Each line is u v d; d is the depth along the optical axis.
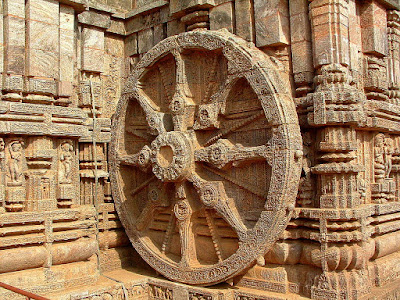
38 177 8.08
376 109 8.48
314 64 7.78
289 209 7.07
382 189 8.66
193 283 7.99
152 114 8.84
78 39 10.31
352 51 8.12
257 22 8.27
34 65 8.24
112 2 10.98
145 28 10.72
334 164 7.37
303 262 7.65
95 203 9.60
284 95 7.25
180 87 8.48
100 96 10.59
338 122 7.32
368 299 7.21
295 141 7.06
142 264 9.61
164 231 8.94
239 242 7.45
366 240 7.63
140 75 9.16
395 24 9.77
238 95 7.95
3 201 7.90
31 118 8.00
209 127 8.05
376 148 8.83
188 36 8.31
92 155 10.01
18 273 7.62
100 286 8.12
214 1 9.00
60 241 8.18
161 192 8.82
